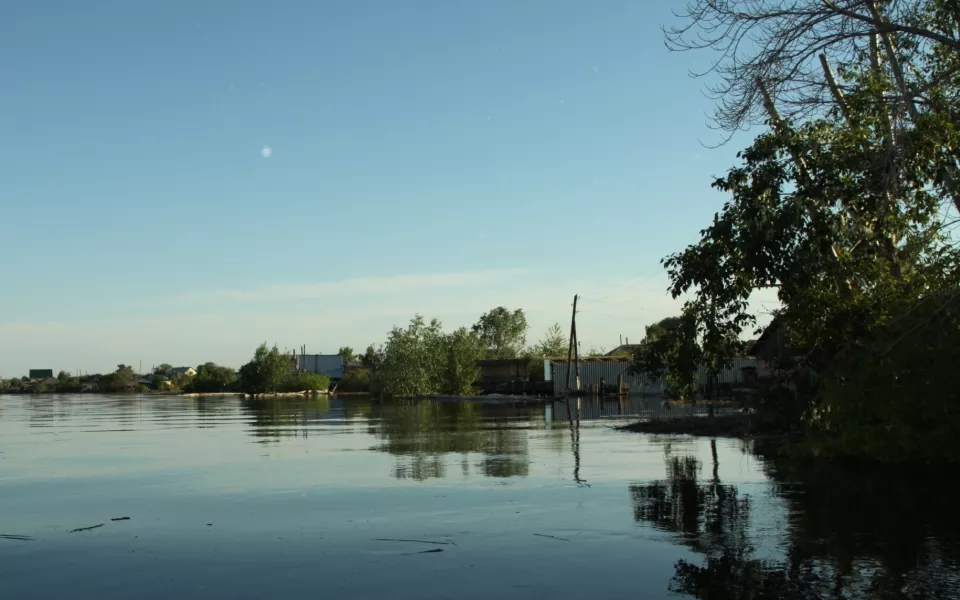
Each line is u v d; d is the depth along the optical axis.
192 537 7.84
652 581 5.85
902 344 12.13
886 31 10.20
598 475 11.69
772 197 13.94
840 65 12.18
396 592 5.69
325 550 7.11
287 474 12.70
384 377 67.81
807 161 13.78
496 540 7.36
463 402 51.22
